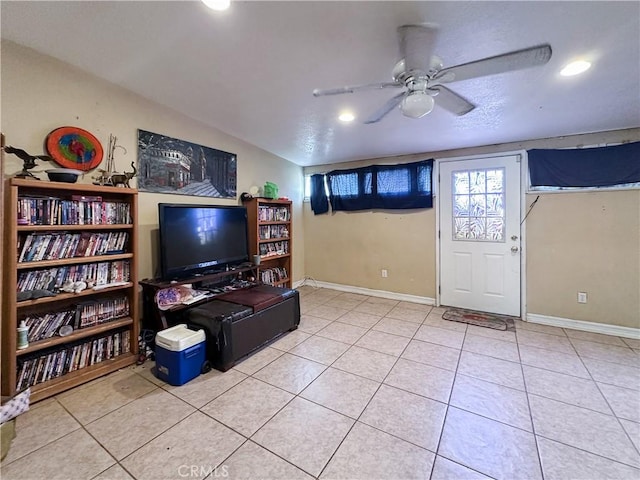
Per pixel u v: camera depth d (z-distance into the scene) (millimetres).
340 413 1819
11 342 1764
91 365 2197
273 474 1387
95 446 1542
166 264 2588
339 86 2309
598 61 1840
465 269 3787
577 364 2402
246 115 2930
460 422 1740
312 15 1535
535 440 1600
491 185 3574
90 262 2189
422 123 2943
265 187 3832
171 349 2111
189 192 3080
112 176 2309
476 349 2682
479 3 1409
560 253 3213
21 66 1945
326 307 3916
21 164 1972
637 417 1773
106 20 1646
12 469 1400
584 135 3088
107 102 2381
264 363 2439
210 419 1757
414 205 4035
